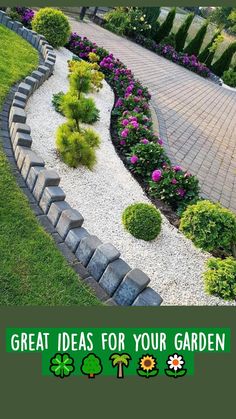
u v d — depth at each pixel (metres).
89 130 5.57
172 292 4.04
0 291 3.27
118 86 9.37
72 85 6.23
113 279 3.61
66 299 3.44
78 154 5.32
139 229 4.48
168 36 20.75
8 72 7.05
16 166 4.71
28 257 3.62
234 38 37.62
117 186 5.42
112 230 4.54
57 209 4.04
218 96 15.52
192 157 7.86
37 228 3.95
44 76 7.54
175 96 12.13
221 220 4.49
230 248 4.86
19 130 4.92
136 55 16.31
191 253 4.70
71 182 5.08
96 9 19.86
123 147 6.53
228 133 10.52
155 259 4.38
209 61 21.36
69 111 5.55
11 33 9.41
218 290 3.93
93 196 5.00
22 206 4.11
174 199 5.34
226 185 7.24
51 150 5.53
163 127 8.69
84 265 3.85
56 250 3.82
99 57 11.07
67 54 10.67
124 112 7.38
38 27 10.10
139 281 3.50
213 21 38.84
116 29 19.44
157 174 5.39
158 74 14.41
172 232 4.92
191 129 9.54
